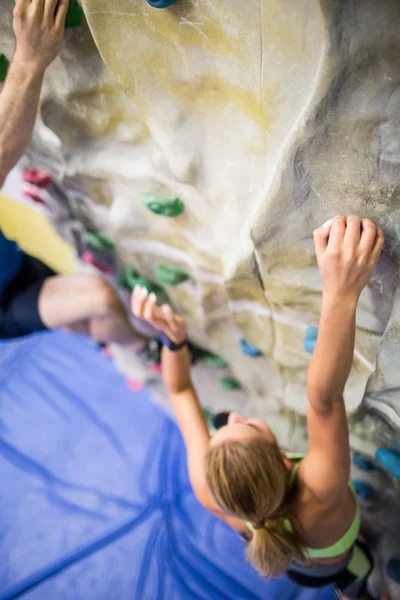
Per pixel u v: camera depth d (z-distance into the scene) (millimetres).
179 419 1765
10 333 2162
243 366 2031
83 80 1480
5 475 2982
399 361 1375
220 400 2414
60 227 2230
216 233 1585
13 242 2047
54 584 2549
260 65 1168
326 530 1568
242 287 1616
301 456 1671
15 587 2559
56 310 2020
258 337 1777
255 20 1106
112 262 2160
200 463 1655
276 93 1187
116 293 2061
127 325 2148
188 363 1766
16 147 1407
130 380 3053
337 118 1127
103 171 1666
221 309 1861
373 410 1622
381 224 1220
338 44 1027
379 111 1083
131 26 1263
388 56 1017
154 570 2533
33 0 1217
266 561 1478
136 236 1847
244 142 1331
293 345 1708
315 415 1327
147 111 1407
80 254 2303
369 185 1186
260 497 1368
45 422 3197
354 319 1159
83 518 2754
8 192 2594
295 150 1198
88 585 2527
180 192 1571
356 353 1543
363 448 1766
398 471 1674
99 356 3426
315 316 1569
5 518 2807
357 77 1063
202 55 1239
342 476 1396
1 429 3195
